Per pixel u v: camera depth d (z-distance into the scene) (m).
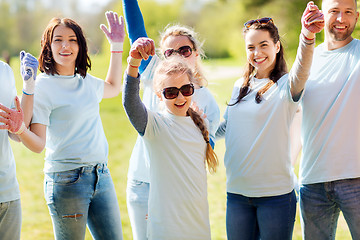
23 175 8.41
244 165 3.21
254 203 3.21
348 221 3.18
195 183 2.95
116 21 3.76
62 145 3.23
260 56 3.26
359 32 4.76
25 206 6.54
